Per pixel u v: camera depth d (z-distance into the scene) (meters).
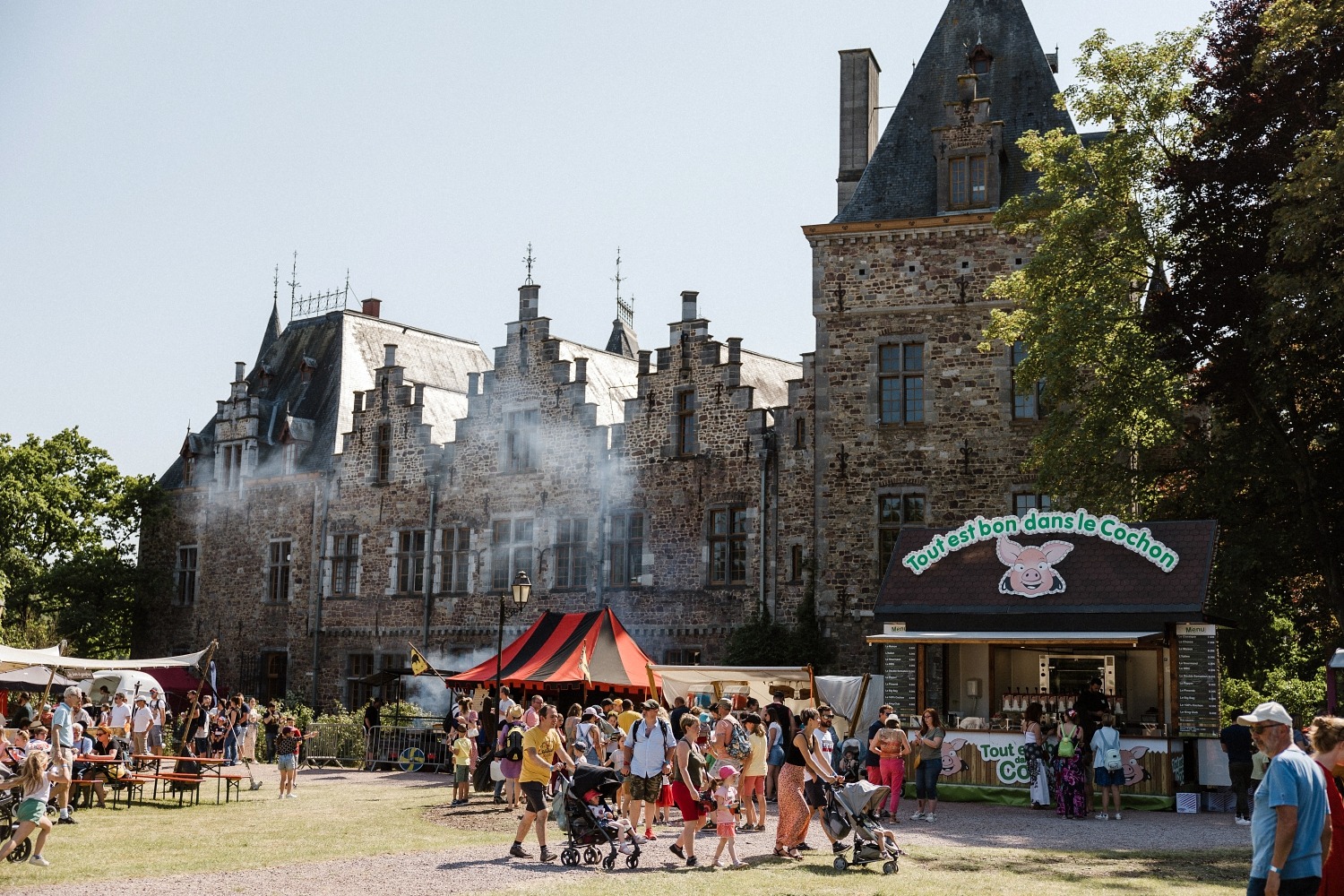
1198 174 26.52
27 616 46.75
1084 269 27.42
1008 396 31.47
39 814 14.01
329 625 41.62
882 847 13.88
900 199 33.56
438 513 40.00
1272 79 25.66
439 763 30.20
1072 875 13.54
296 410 45.53
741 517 34.59
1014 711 23.41
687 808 14.30
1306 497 25.80
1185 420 28.84
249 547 44.16
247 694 43.03
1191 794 21.09
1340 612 25.66
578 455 37.62
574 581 37.28
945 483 31.66
